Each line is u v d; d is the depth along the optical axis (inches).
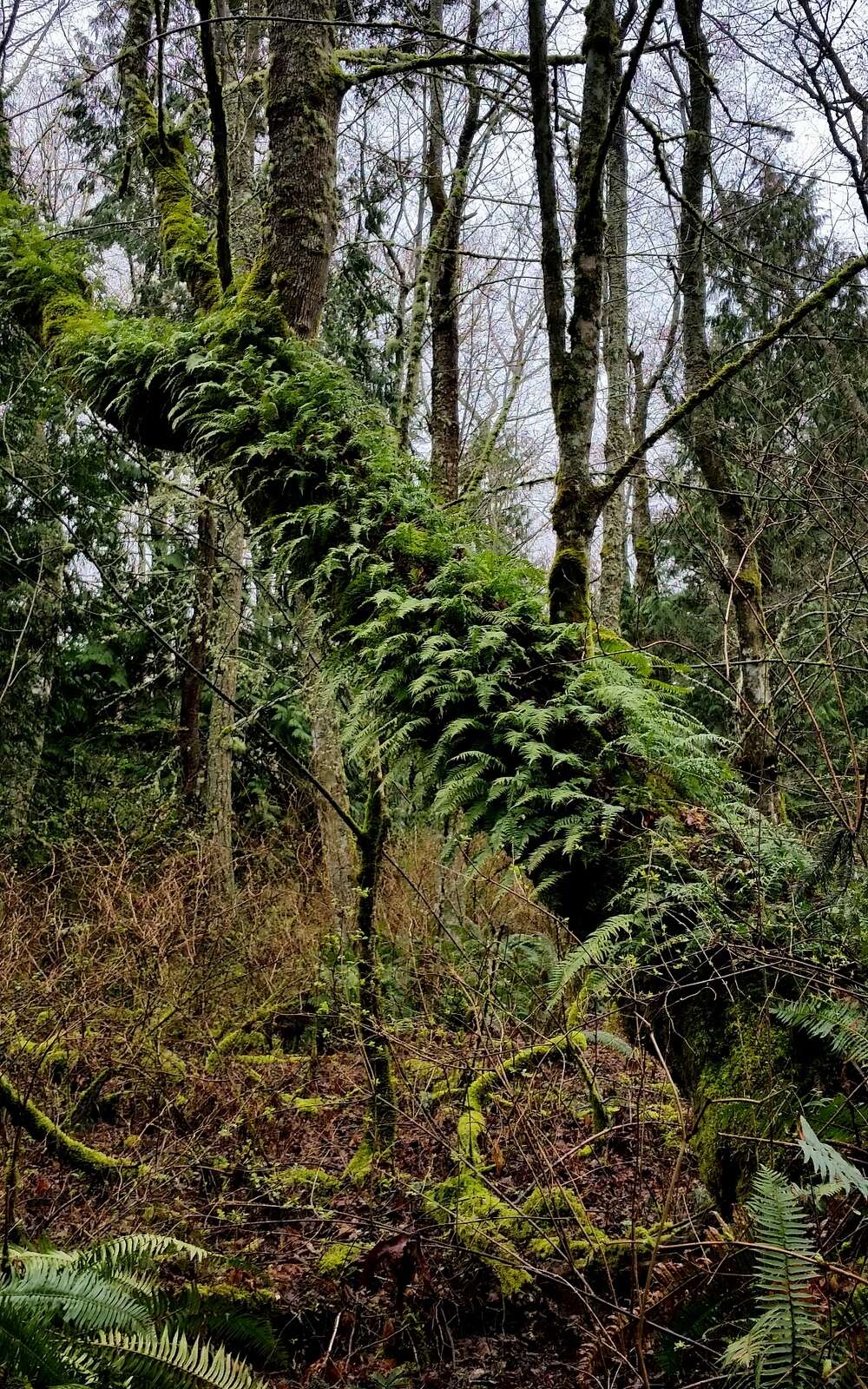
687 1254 113.8
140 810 377.1
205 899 287.9
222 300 207.5
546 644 137.3
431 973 223.3
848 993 95.7
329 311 395.5
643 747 121.6
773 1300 78.3
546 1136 152.9
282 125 206.5
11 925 226.4
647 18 155.3
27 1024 204.7
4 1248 113.5
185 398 182.5
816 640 217.9
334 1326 137.9
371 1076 177.0
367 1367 133.0
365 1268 135.0
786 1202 81.2
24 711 401.7
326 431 163.2
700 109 291.4
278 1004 247.1
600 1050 211.8
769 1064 92.8
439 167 342.6
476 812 125.2
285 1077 219.0
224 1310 126.3
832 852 109.5
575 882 121.1
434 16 331.6
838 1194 87.9
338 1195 167.0
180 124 278.1
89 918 265.1
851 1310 80.8
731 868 110.6
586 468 164.7
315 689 181.5
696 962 106.9
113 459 379.9
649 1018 111.5
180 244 245.4
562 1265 137.9
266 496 167.0
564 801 120.3
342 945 233.3
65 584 425.1
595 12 177.3
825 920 106.6
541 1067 175.5
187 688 482.0
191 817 379.2
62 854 339.6
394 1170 165.8
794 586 253.0
